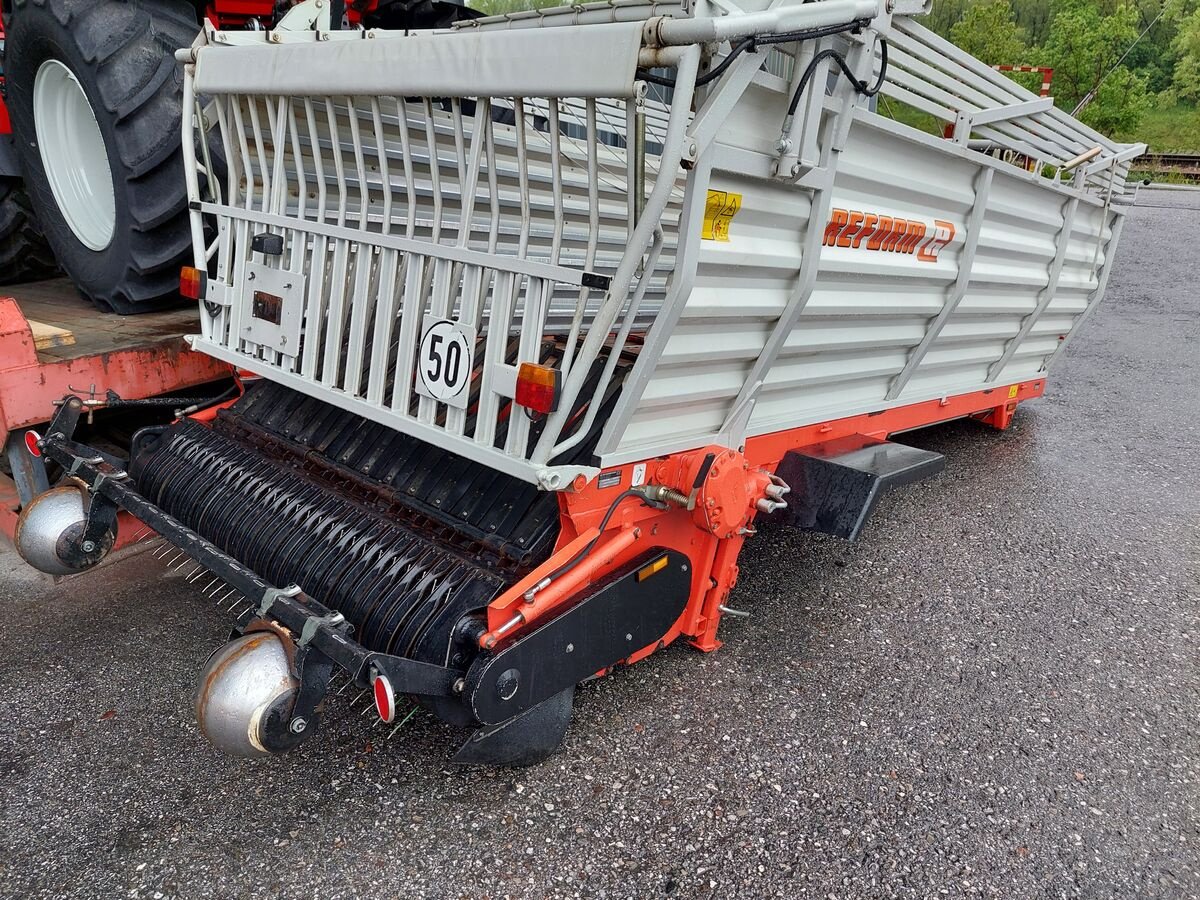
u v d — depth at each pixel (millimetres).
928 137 2570
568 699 2102
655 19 1506
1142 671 2779
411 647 1898
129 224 2951
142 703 2338
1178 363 7215
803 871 1879
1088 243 4332
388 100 2451
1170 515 4074
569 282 1717
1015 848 1990
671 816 2020
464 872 1828
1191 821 2115
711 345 2070
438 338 1986
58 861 1814
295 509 2363
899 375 3281
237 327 2578
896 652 2807
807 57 1884
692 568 2361
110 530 2455
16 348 2494
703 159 1691
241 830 1919
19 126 3352
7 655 2529
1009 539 3730
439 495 2258
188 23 2934
